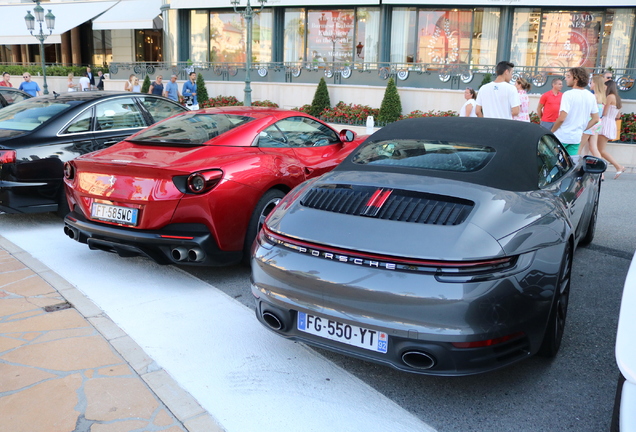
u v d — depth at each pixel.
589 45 17.70
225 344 3.26
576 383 2.88
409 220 2.64
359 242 2.57
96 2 25.45
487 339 2.40
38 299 3.82
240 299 3.95
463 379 2.92
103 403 2.59
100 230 4.02
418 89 15.70
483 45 18.28
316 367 3.03
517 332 2.51
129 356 3.04
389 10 18.64
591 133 9.41
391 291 2.43
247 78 16.03
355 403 2.68
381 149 3.50
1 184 5.24
